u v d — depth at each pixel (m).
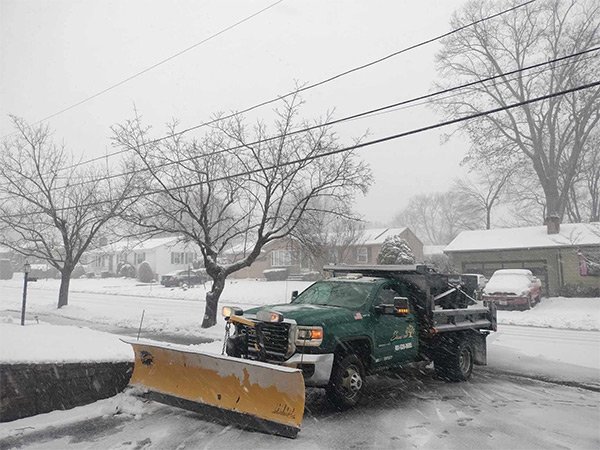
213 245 15.61
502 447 5.41
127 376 7.16
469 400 7.55
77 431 5.73
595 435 5.86
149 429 5.84
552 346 13.00
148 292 33.78
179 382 6.46
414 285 8.64
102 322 17.09
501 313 21.53
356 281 8.25
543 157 36.03
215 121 15.50
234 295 29.97
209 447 5.27
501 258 29.58
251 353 6.94
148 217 15.22
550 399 7.67
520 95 35.66
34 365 6.20
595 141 35.59
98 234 23.08
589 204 46.12
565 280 27.36
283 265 45.53
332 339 6.59
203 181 15.12
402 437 5.71
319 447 5.32
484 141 36.75
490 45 35.66
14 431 5.66
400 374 9.66
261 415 5.54
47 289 37.03
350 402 6.77
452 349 8.80
